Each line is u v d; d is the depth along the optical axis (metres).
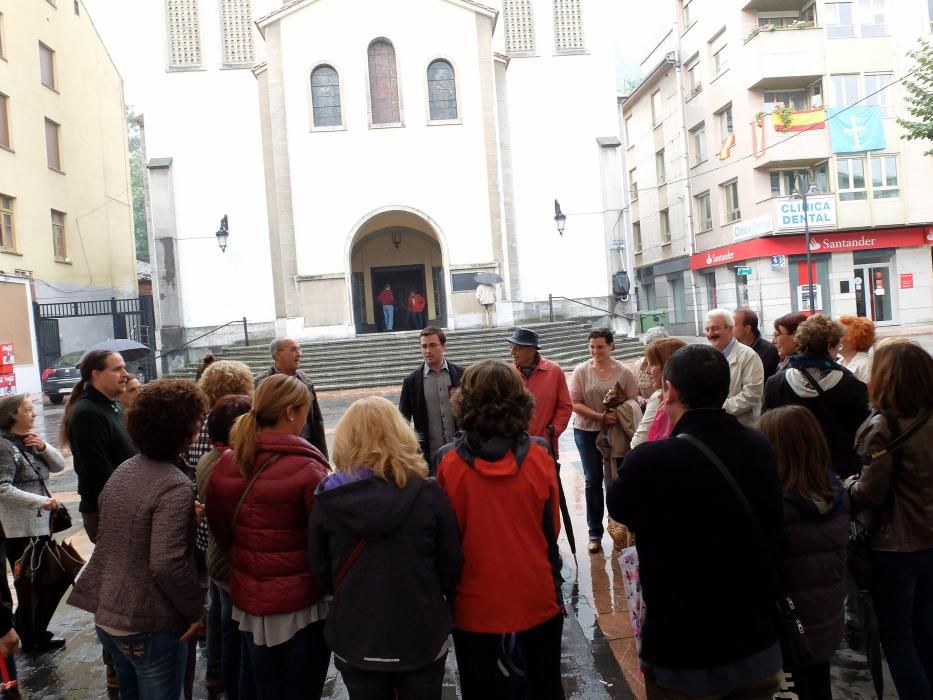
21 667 4.55
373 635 2.67
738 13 26.73
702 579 2.42
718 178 29.23
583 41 25.83
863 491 3.28
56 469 4.92
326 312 23.22
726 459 2.47
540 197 25.70
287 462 3.04
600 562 5.73
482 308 23.27
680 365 2.59
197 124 24.69
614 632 4.49
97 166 31.12
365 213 23.33
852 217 25.50
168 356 24.27
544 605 2.90
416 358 20.89
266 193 24.67
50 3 27.39
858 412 4.21
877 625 3.32
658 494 2.45
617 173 25.77
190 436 3.04
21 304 23.39
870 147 25.30
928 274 26.16
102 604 2.91
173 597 2.85
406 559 2.70
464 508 2.87
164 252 24.41
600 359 5.87
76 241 28.75
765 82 25.98
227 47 24.78
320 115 23.38
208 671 4.15
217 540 3.13
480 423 2.88
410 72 23.44
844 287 26.22
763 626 2.44
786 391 4.36
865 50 25.45
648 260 37.19
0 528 3.41
